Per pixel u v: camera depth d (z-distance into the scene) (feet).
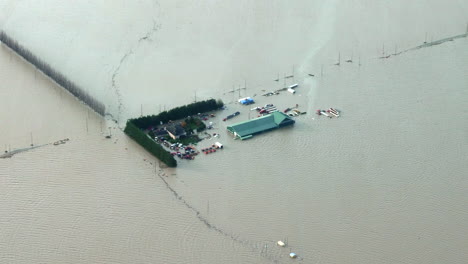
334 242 563.48
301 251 553.23
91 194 613.52
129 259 542.57
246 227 577.84
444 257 549.54
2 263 537.24
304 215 592.60
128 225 577.43
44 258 542.57
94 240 561.02
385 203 607.37
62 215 587.27
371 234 572.10
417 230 576.61
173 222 581.12
